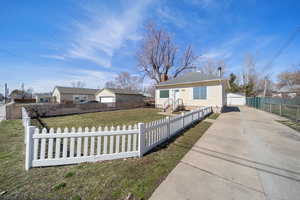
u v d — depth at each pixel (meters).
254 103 21.44
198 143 4.51
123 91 27.78
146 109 18.45
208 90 14.13
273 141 4.76
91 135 3.11
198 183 2.38
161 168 2.89
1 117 10.13
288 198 2.02
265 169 2.87
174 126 5.50
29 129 2.74
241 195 2.08
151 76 25.12
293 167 2.96
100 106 16.67
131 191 2.15
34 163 2.79
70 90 30.22
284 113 10.99
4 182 2.32
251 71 30.59
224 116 11.04
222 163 3.14
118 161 3.20
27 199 1.94
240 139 4.97
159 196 2.05
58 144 2.93
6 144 4.23
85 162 3.08
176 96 16.78
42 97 34.75
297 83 25.55
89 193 2.08
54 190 2.13
